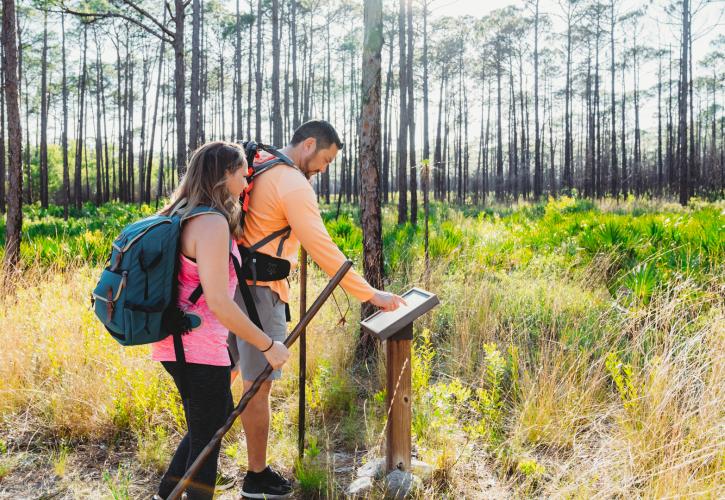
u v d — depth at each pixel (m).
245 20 35.00
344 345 4.41
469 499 2.56
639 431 2.78
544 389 3.30
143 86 43.69
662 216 9.11
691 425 2.69
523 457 2.87
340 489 2.67
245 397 2.01
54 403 3.39
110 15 9.80
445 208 22.98
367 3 4.45
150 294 1.88
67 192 25.64
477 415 3.43
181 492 1.90
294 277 6.38
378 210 4.47
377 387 3.96
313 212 2.43
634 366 3.42
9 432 3.31
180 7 11.26
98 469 2.94
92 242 8.09
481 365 4.05
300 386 2.95
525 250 7.53
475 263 6.58
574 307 4.87
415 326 4.88
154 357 2.11
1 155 28.97
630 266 5.81
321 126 2.65
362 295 2.46
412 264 6.60
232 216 2.08
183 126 11.61
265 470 2.65
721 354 3.00
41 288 5.32
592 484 2.44
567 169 39.09
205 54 42.50
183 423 3.33
